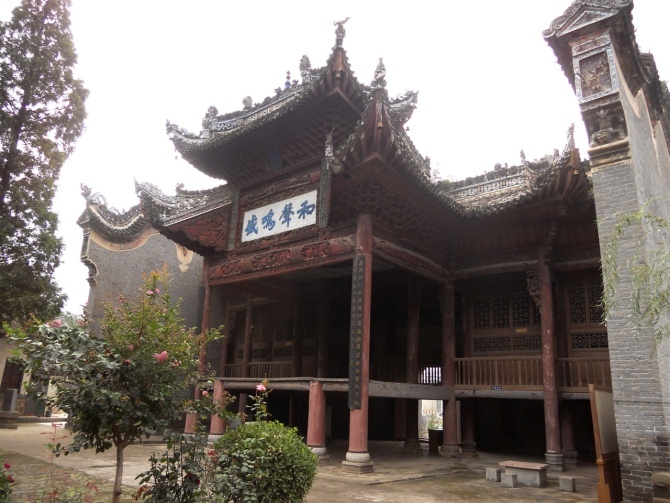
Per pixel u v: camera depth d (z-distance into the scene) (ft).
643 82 46.34
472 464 55.98
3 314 51.72
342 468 45.55
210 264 66.39
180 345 23.56
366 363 47.16
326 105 52.31
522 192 58.39
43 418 108.37
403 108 54.80
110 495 31.91
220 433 58.75
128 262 86.12
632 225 37.27
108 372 21.36
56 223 56.34
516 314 63.05
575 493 40.45
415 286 63.67
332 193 53.57
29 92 55.11
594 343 57.16
